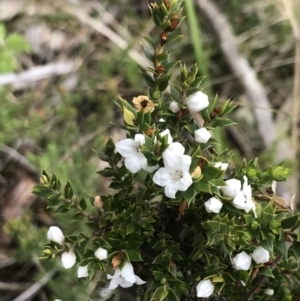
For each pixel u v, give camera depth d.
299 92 0.31
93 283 0.22
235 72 0.32
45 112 0.29
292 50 0.33
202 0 0.33
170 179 0.11
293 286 0.16
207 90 0.26
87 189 0.25
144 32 0.33
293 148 0.29
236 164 0.28
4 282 0.27
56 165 0.26
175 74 0.31
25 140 0.29
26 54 0.33
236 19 0.34
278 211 0.13
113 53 0.30
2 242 0.27
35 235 0.23
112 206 0.13
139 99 0.12
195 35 0.25
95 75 0.32
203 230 0.13
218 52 0.33
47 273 0.25
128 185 0.14
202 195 0.12
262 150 0.30
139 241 0.12
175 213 0.13
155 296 0.12
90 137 0.29
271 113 0.31
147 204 0.13
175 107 0.12
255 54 0.34
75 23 0.34
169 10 0.12
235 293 0.13
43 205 0.28
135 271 0.14
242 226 0.12
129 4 0.35
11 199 0.28
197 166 0.11
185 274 0.14
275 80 0.33
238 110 0.31
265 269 0.12
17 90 0.32
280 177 0.13
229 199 0.12
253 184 0.13
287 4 0.32
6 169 0.29
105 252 0.12
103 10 0.34
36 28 0.34
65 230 0.25
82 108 0.31
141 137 0.11
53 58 0.33
